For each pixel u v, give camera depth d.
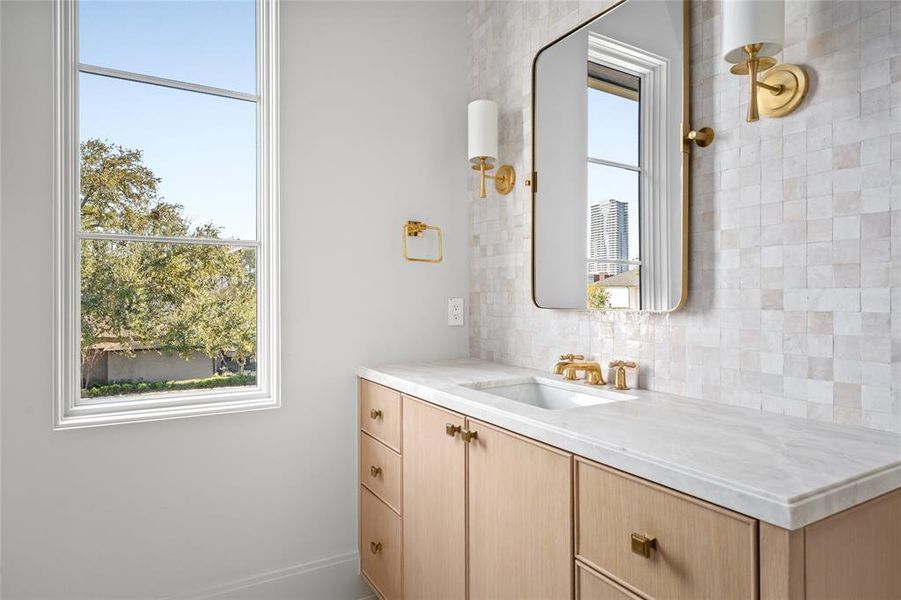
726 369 1.35
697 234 1.41
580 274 1.75
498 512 1.31
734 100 1.32
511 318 2.12
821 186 1.15
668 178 1.44
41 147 1.61
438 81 2.34
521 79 2.06
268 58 1.99
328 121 2.08
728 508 0.79
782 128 1.22
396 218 2.21
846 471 0.83
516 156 2.09
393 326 2.21
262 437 1.95
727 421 1.16
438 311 2.31
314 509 2.05
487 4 2.27
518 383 1.79
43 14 1.62
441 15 2.35
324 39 2.07
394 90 2.22
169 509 1.79
